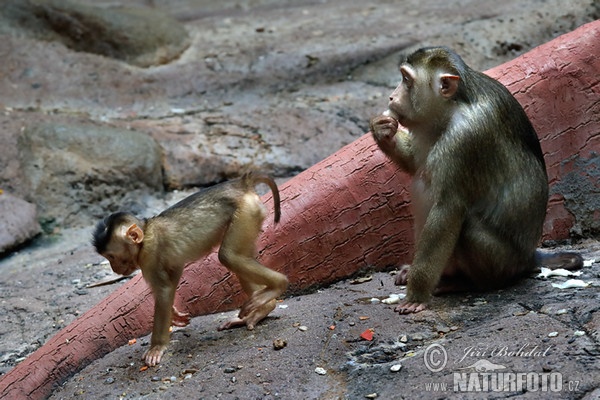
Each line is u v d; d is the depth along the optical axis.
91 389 7.98
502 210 8.53
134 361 8.41
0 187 13.61
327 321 8.40
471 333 7.59
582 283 8.48
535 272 9.12
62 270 11.93
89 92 16.33
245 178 8.73
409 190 10.15
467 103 8.39
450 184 8.31
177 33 18.12
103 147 14.22
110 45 17.42
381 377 7.08
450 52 8.48
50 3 17.61
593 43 10.62
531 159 8.74
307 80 16.64
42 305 10.80
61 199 13.76
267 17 19.80
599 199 10.59
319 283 10.12
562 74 10.49
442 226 8.34
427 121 8.52
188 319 9.15
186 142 14.78
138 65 17.36
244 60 17.30
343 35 17.91
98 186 13.93
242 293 9.77
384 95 15.79
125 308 9.29
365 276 10.28
